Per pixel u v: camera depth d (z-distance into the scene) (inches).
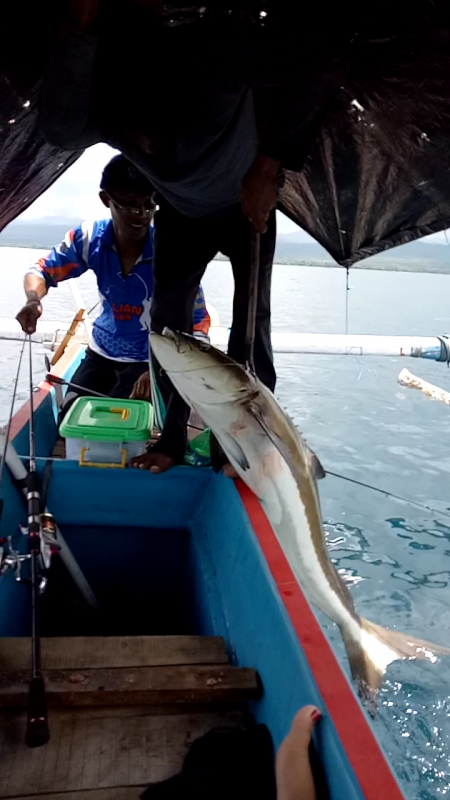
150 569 97.0
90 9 51.3
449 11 63.4
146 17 59.6
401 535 139.6
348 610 60.2
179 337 56.0
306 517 58.6
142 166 71.3
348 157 104.5
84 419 97.6
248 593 69.4
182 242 86.6
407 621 110.6
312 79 58.6
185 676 62.7
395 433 202.4
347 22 60.3
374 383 261.6
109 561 96.0
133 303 127.8
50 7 56.5
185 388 57.1
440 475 171.2
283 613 59.3
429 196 104.7
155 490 94.1
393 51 73.0
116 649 67.2
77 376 134.5
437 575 125.0
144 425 95.7
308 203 126.7
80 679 61.6
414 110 83.8
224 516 84.8
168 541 96.1
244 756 54.9
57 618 92.0
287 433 56.9
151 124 62.1
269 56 55.8
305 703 51.3
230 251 84.7
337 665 52.6
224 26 55.6
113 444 95.3
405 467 176.4
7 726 59.1
